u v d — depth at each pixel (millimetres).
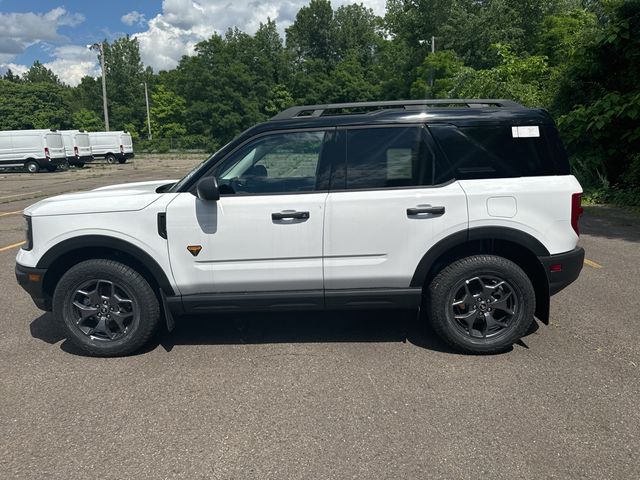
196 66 55625
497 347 3889
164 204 3826
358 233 3801
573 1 32938
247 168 3902
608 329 4363
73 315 3988
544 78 14398
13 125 61562
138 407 3260
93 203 3896
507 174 3838
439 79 32938
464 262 3842
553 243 3828
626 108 10352
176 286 3881
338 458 2703
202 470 2629
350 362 3854
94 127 72375
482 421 3016
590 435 2855
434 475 2551
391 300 3914
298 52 76312
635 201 10445
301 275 3857
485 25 35438
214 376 3672
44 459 2744
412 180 3836
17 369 3834
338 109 4109
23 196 16344
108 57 76750
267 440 2881
